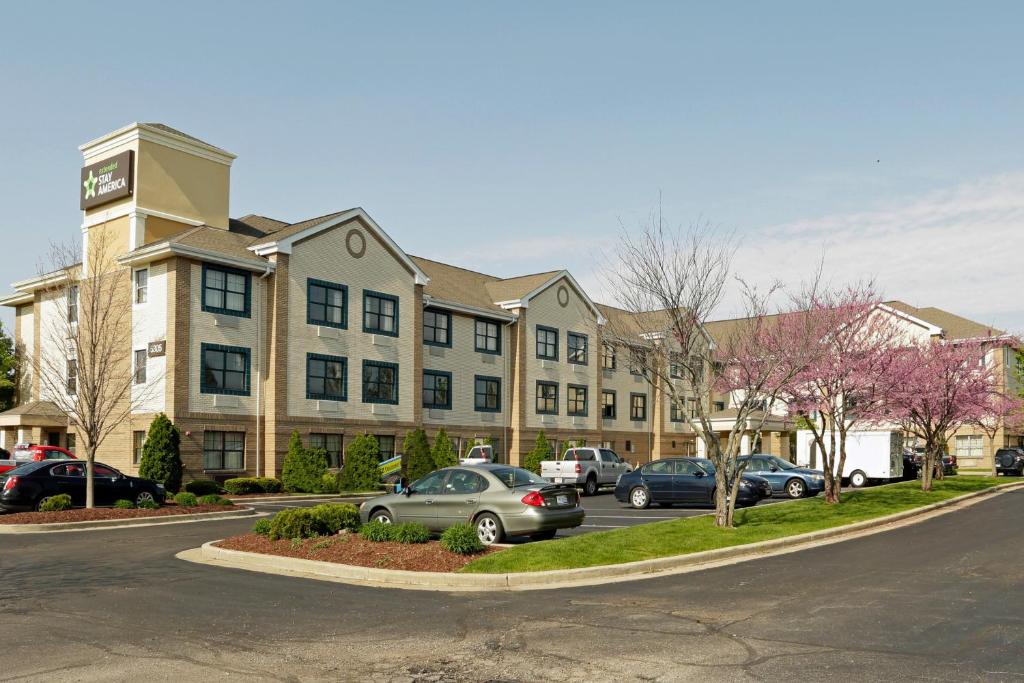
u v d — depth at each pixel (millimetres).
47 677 7879
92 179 37688
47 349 38844
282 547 15945
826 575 13695
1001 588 12328
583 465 36188
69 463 24781
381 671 8117
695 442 61250
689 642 9117
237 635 9664
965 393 32656
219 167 39688
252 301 35000
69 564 15492
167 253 32406
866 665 8086
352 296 38531
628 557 14734
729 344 23938
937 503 26734
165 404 32250
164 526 22328
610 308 24281
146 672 8055
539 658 8539
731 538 17375
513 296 48281
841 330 26516
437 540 16703
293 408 35531
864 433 39188
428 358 43062
